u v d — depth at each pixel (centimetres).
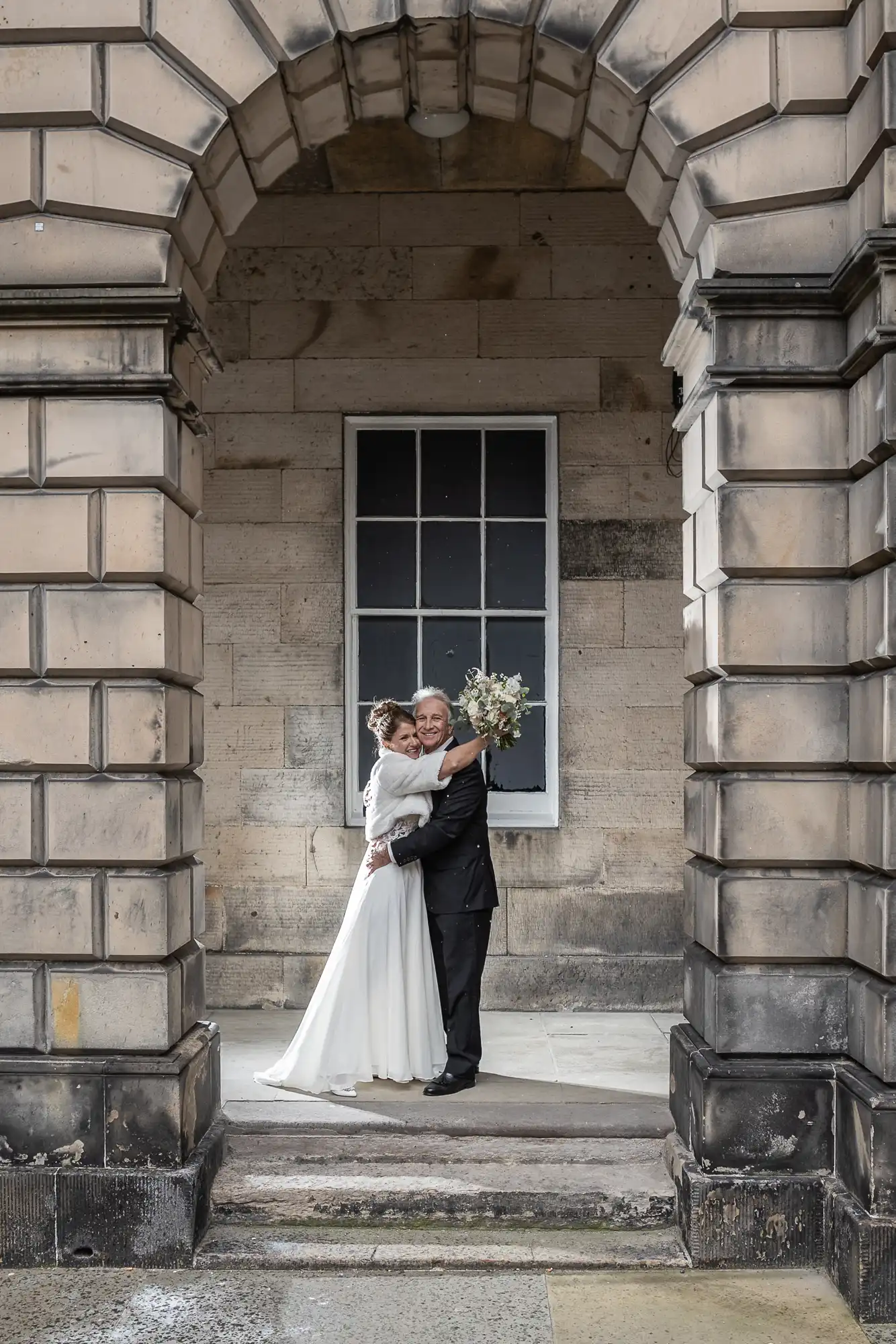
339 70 474
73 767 443
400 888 569
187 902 473
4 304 436
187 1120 439
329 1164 475
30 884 440
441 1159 475
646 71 444
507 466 770
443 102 516
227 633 748
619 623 743
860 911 422
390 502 770
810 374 435
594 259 748
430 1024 574
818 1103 425
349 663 753
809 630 440
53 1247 426
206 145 444
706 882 457
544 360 748
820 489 440
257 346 754
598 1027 686
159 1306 392
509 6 446
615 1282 409
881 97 402
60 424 443
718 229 445
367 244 752
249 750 746
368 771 762
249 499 751
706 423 460
